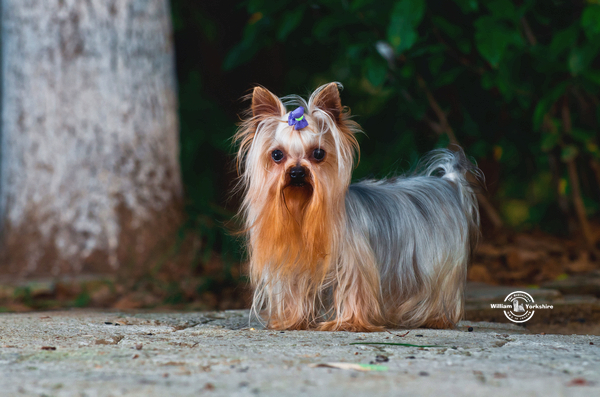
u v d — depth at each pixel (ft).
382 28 24.12
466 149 27.81
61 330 11.75
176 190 25.35
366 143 32.35
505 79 22.57
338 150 12.74
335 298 13.08
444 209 14.07
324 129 12.87
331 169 12.81
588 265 24.07
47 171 23.49
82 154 23.43
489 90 27.14
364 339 11.03
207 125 32.53
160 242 23.94
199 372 7.91
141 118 24.32
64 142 23.44
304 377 7.55
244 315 14.84
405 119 30.58
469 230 14.80
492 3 22.00
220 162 33.58
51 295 21.25
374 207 13.57
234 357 8.93
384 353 9.36
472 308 16.87
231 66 26.45
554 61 22.48
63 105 23.48
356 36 24.45
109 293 21.47
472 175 16.14
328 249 12.78
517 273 22.97
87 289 21.54
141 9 24.53
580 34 23.76
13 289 20.81
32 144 23.62
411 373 7.76
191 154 31.76
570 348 9.84
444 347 9.86
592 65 25.85
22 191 23.79
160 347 9.93
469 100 27.78
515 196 40.52
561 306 17.10
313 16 27.22
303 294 13.25
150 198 24.18
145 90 24.50
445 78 24.71
